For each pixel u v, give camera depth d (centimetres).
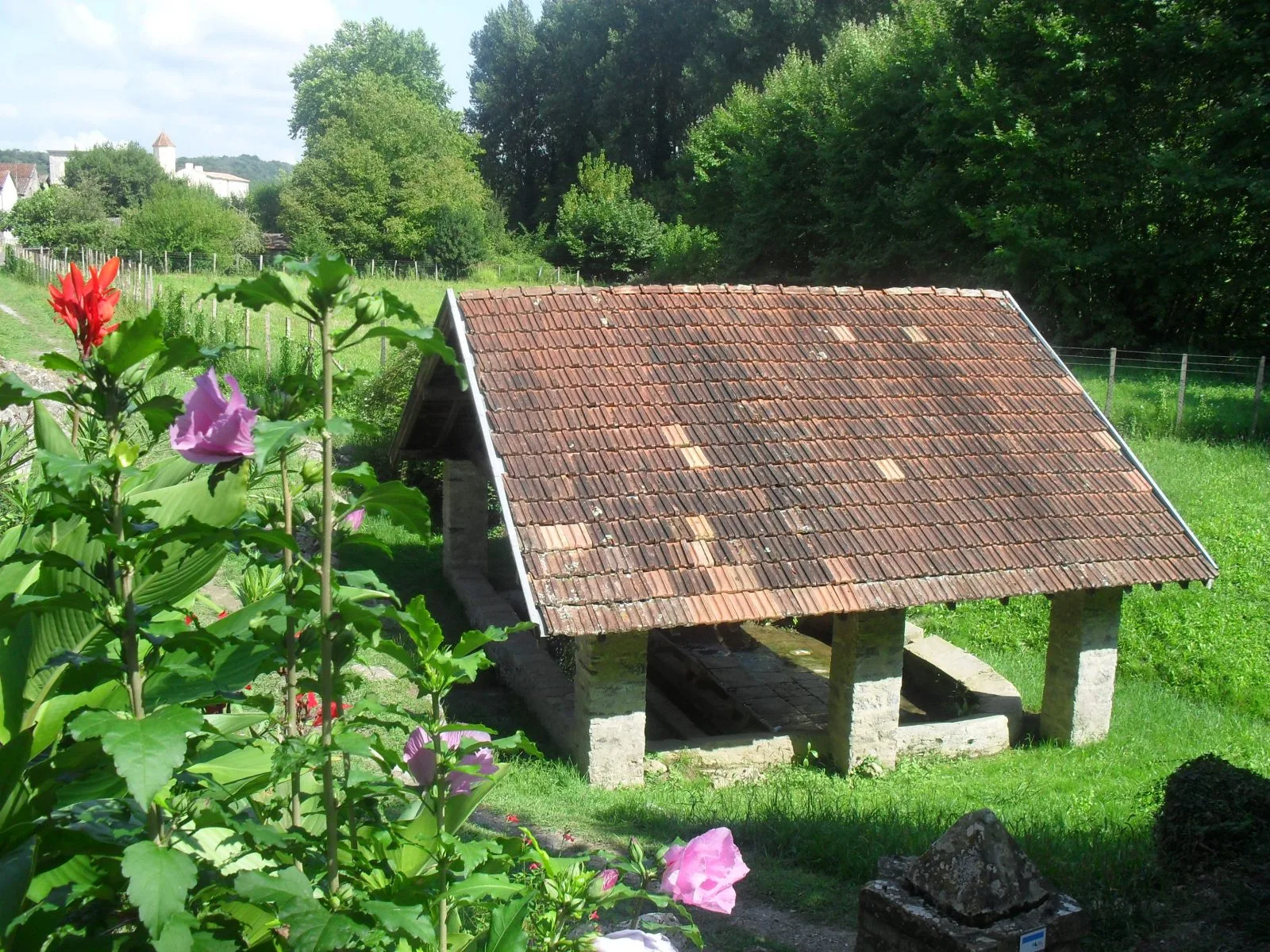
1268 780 756
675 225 5034
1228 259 2658
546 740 1154
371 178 5562
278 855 257
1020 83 2909
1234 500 1753
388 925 224
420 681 258
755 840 843
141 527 248
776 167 3922
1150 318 2923
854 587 1070
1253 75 2494
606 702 1030
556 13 7081
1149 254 2705
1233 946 596
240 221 5612
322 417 232
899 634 1127
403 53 7981
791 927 680
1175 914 648
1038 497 1217
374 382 1827
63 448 409
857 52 3769
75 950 252
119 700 331
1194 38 2564
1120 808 962
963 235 3206
